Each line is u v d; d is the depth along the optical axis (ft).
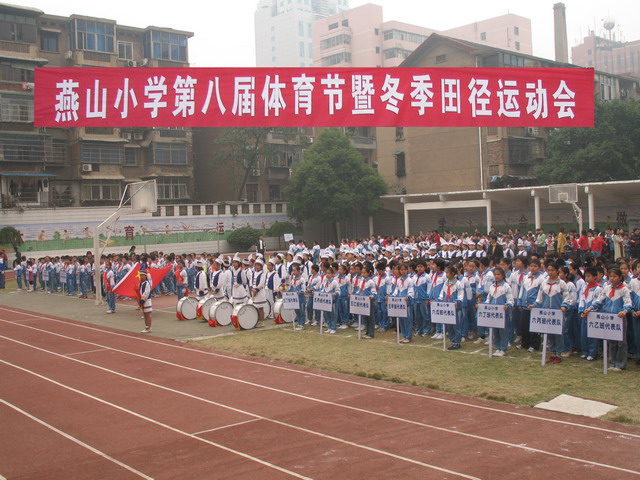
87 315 72.54
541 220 142.10
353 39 296.30
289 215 185.78
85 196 162.61
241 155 176.96
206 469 23.65
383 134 182.80
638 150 143.84
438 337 49.96
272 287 63.16
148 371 41.42
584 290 39.55
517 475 21.98
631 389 32.73
